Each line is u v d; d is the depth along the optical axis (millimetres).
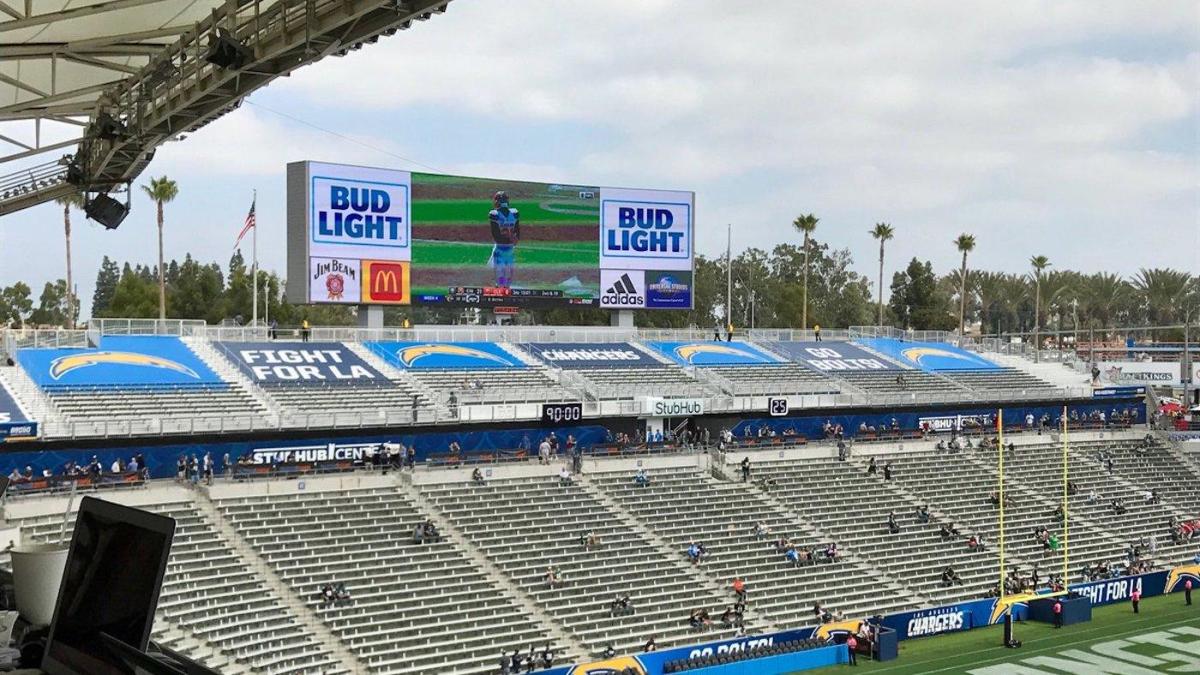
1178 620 51938
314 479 49594
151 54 23953
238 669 36375
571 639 44000
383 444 53688
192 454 48812
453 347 67875
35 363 53844
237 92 21531
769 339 83625
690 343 78125
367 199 61875
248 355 60500
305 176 59750
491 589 46094
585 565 49438
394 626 42094
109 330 59469
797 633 44719
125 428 47125
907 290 144125
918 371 80438
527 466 55875
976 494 65125
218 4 20922
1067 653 46156
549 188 67812
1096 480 70062
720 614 47812
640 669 40031
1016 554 59062
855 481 63375
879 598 51938
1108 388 80125
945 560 56875
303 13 18438
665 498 56938
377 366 62625
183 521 44375
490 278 65875
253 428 50188
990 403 74750
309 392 57594
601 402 61000
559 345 72375
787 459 64375
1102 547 61812
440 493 52062
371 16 18141
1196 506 69312
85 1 19641
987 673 43188
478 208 65500
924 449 69688
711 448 62531
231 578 41875
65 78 26859
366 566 45344
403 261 63156
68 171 30312
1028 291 166750
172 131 24562
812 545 55656
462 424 55844
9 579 11977
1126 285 163125
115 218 30516
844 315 150875
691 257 72438
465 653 41406
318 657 39094
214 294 114062
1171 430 79375
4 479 17469
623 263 70125
